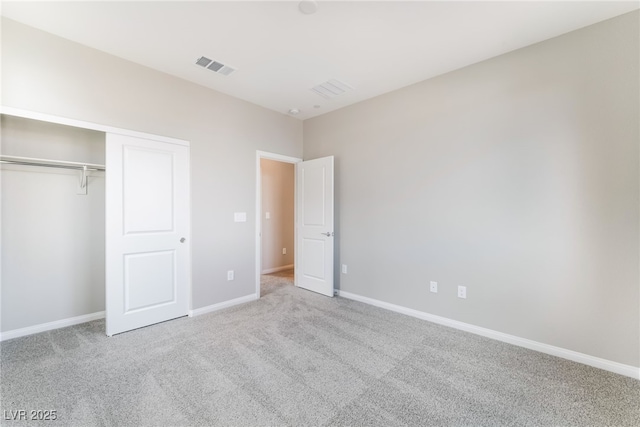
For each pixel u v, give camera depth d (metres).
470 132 2.67
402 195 3.16
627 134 1.97
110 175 2.55
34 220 2.51
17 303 2.45
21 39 2.14
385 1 1.86
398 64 2.67
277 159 3.98
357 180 3.60
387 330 2.72
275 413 1.60
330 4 1.90
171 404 1.67
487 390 1.82
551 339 2.27
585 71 2.11
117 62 2.58
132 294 2.69
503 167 2.48
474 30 2.16
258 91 3.29
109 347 2.34
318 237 3.92
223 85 3.14
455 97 2.76
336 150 3.84
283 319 2.98
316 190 3.94
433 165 2.91
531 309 2.36
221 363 2.12
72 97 2.36
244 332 2.66
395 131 3.22
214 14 2.01
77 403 1.66
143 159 2.74
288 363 2.12
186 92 3.02
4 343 2.35
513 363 2.14
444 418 1.57
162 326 2.79
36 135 2.49
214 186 3.26
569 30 2.16
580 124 2.13
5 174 2.37
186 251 3.06
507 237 2.47
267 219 5.21
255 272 3.68
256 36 2.27
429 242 2.95
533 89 2.33
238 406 1.66
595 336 2.09
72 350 2.28
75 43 2.37
